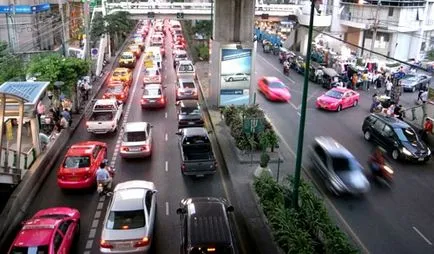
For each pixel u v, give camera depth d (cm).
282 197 1711
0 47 3391
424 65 4753
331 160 2053
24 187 1870
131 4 5409
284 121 2989
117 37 6131
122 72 3994
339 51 5047
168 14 5322
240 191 1956
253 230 1641
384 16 5391
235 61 3142
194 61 5200
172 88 3906
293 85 4053
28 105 2138
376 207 1869
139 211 1523
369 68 4362
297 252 1377
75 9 5453
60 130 2644
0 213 1681
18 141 1939
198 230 1370
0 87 2298
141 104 3250
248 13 3194
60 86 2839
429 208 1872
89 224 1697
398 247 1573
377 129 2575
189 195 1934
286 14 5575
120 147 2389
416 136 2464
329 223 1531
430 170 2289
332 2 5725
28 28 4528
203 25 6150
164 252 1512
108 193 1920
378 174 2141
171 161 2306
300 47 5775
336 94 3359
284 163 2269
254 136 2367
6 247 1538
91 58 4306
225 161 2272
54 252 1323
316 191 1992
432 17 5578
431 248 1575
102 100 2914
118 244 1438
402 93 3988
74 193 1948
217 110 3191
